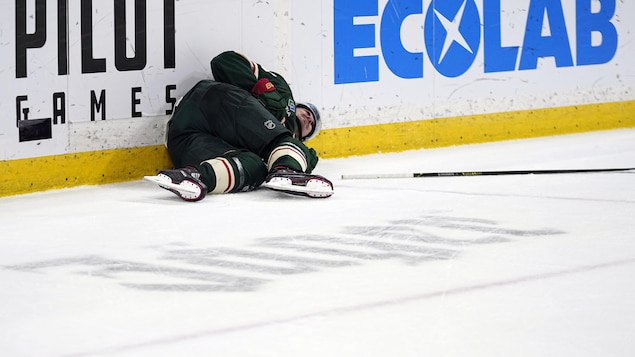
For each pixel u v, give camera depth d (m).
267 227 15.62
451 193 18.48
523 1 25.92
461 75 25.00
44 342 10.25
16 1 18.06
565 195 18.23
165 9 20.12
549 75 26.59
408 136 24.27
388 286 12.26
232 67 19.88
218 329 10.63
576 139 26.14
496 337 10.34
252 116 18.95
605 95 27.73
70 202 17.75
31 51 18.34
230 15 21.11
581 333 10.47
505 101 25.86
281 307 11.42
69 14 18.80
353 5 23.08
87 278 12.70
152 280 12.60
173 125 19.45
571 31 26.91
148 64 20.00
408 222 15.96
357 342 10.20
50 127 18.72
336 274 12.85
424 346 10.07
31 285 12.39
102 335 10.45
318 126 21.03
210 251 14.10
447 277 12.66
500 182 19.66
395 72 23.86
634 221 15.96
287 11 22.06
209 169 17.89
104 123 19.48
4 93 18.06
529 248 14.18
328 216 16.44
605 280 12.47
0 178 18.17
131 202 17.73
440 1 24.48
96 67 19.25
